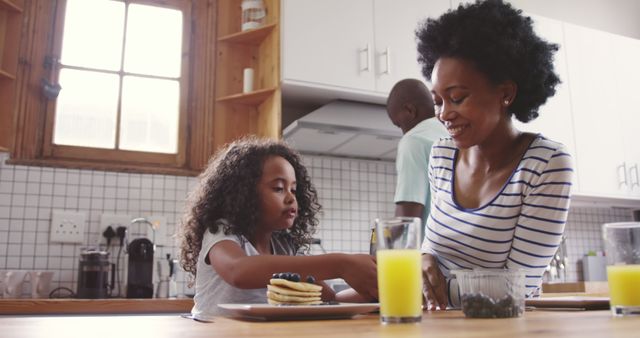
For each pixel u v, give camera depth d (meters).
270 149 1.50
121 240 2.43
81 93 2.59
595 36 3.39
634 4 4.00
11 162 2.37
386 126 2.54
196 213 1.43
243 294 1.24
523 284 0.81
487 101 1.09
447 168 1.25
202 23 2.79
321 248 2.72
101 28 2.67
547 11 3.66
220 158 1.51
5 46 2.45
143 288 2.24
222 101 2.71
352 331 0.62
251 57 2.77
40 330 0.66
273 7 2.62
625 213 3.73
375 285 1.02
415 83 2.08
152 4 2.75
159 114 2.70
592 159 3.19
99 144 2.58
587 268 3.43
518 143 1.15
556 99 3.15
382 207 2.97
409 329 0.63
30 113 2.47
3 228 2.32
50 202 2.39
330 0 2.61
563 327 0.63
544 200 1.05
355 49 2.62
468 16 1.12
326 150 2.81
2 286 2.21
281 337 0.56
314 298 0.95
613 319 0.73
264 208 1.41
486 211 1.12
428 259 1.15
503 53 1.07
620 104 3.37
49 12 2.58
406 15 2.77
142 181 2.54
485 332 0.59
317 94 2.62
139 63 2.70
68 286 2.36
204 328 0.68
